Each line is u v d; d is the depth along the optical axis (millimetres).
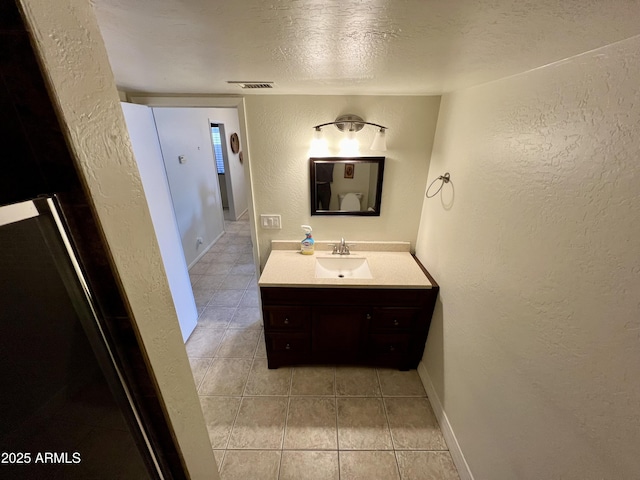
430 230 1958
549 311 891
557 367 862
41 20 386
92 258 531
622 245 675
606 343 714
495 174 1192
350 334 1983
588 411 762
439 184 1824
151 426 756
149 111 1911
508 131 1105
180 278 2340
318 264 2166
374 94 1830
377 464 1534
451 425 1582
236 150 5590
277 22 618
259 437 1668
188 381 866
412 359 2066
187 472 860
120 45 794
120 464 667
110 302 579
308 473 1496
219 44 787
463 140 1493
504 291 1121
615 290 691
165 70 1148
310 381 2037
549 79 892
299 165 2045
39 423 481
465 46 773
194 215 3898
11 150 433
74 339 527
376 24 630
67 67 431
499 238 1159
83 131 467
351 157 1998
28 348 450
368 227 2230
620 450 685
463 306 1461
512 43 733
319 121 1918
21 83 401
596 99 736
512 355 1072
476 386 1328
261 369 2146
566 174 831
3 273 400
